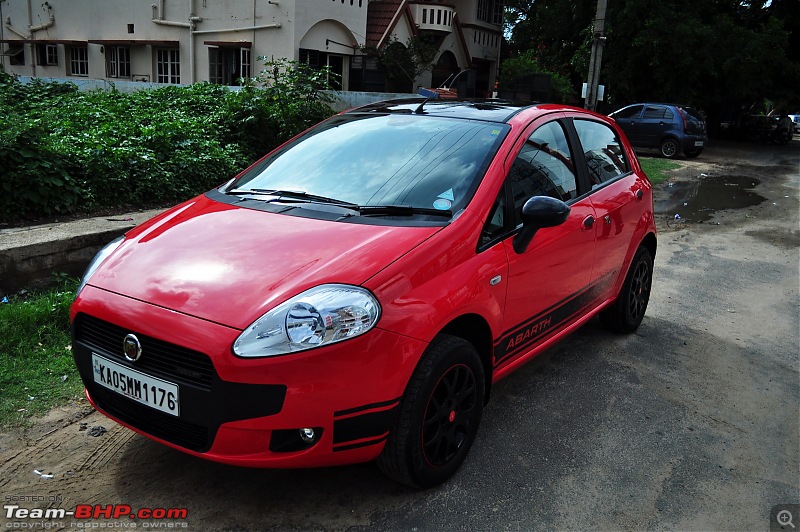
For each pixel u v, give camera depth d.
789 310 5.80
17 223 5.61
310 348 2.33
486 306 2.91
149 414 2.56
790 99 28.02
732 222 10.14
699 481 3.06
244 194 3.41
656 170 16.28
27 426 3.20
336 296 2.41
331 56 19.06
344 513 2.68
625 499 2.89
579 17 25.91
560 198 3.68
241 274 2.55
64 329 4.23
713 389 4.08
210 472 2.92
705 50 23.16
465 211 2.97
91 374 2.70
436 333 2.61
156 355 2.46
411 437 2.60
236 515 2.64
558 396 3.86
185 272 2.61
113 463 2.96
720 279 6.75
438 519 2.67
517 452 3.21
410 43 21.11
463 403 2.93
